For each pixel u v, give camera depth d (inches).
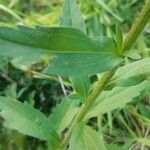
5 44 4.7
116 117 10.3
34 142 10.1
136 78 5.9
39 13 12.5
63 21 6.1
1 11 12.3
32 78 10.9
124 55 5.1
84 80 6.5
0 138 9.9
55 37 4.7
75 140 6.6
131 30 5.0
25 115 7.2
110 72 5.8
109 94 6.7
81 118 6.7
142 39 10.6
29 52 4.8
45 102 10.8
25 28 4.7
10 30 4.7
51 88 10.9
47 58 10.8
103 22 11.2
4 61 10.7
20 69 10.9
